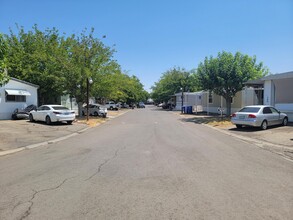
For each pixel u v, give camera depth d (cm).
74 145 1151
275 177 642
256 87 2789
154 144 1136
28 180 632
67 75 2541
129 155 909
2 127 1741
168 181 611
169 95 5897
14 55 2883
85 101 2816
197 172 686
